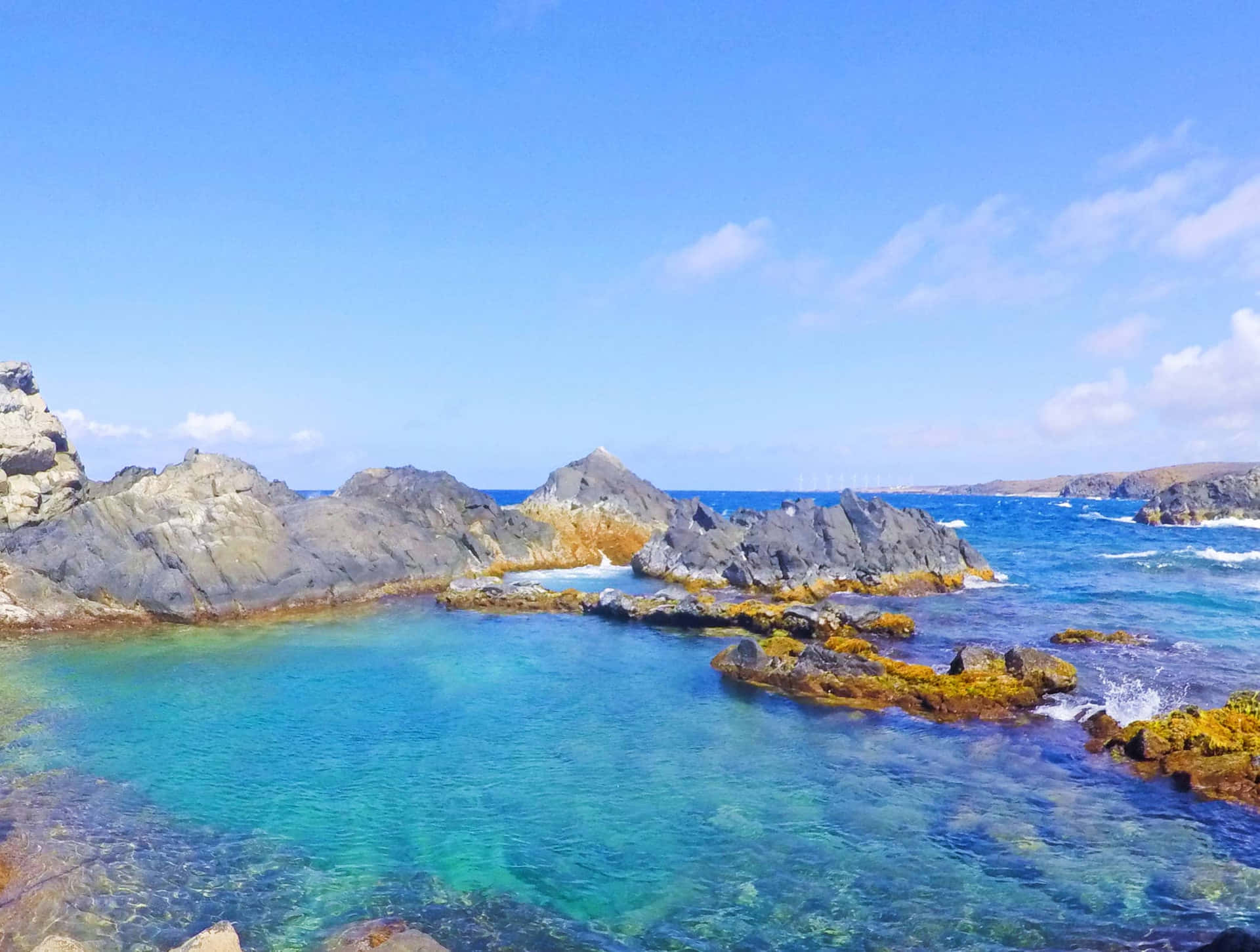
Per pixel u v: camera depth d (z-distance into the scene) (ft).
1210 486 390.83
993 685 81.87
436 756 66.95
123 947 39.47
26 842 50.34
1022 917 42.57
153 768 63.52
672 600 124.77
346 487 197.06
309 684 88.89
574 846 51.03
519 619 128.57
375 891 45.47
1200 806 56.44
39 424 151.53
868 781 61.72
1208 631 112.88
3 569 120.47
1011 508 608.60
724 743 70.64
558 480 219.20
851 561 156.25
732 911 43.60
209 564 127.13
